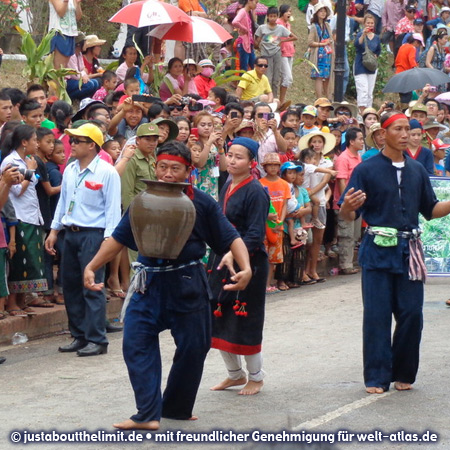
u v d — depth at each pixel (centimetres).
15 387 923
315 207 1545
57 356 1071
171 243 733
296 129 1595
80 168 1079
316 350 1066
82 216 1070
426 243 1539
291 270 1518
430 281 1570
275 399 857
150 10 1639
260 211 866
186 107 1491
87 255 1066
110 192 1070
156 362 761
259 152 1492
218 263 874
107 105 1523
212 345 874
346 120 1769
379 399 853
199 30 1727
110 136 1387
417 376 941
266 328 1197
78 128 1072
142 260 760
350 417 795
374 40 2323
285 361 1016
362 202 859
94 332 1072
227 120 1429
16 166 1032
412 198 885
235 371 894
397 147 883
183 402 782
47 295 1243
